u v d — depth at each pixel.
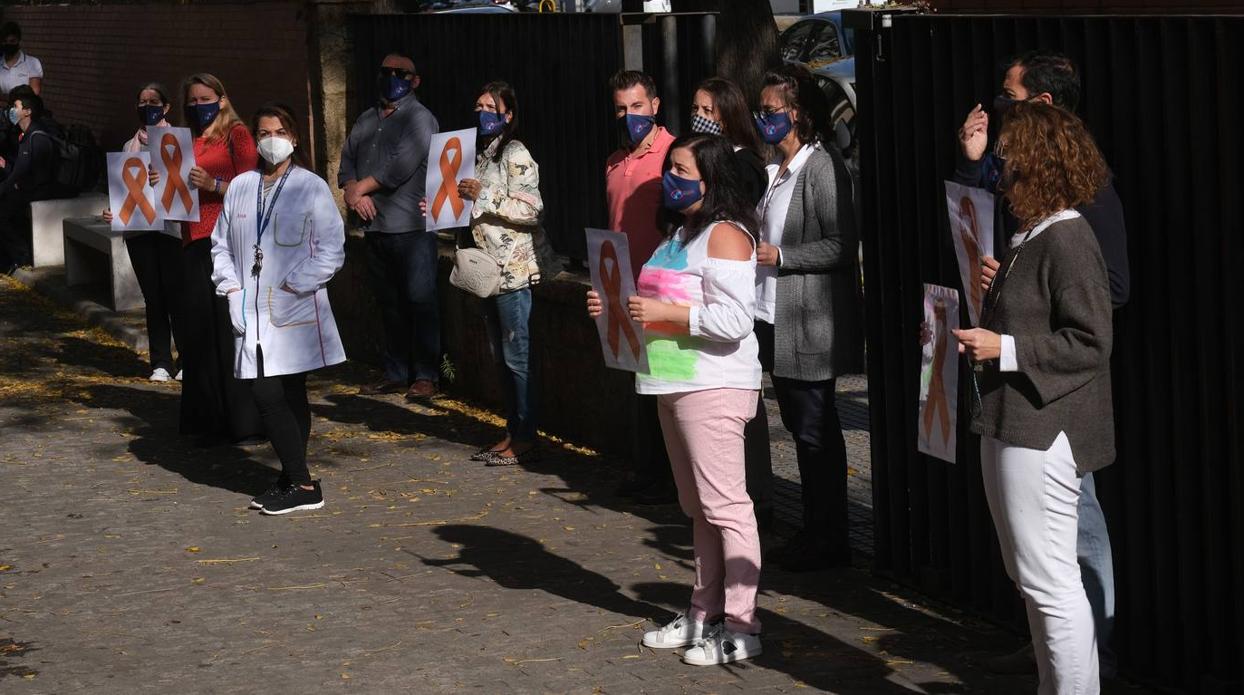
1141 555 4.96
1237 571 4.63
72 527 7.31
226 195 7.41
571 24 8.74
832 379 6.18
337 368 11.03
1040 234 4.30
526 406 8.29
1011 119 4.33
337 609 6.07
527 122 9.33
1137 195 4.82
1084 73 4.96
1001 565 5.59
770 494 6.80
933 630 5.64
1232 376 4.54
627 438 8.34
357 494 7.81
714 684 5.16
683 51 7.75
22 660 5.57
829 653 5.42
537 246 8.05
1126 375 4.91
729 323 5.05
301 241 7.27
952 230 4.70
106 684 5.31
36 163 14.87
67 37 18.88
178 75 14.76
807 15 17.97
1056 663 4.39
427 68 10.43
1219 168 4.54
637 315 5.07
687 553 6.70
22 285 14.51
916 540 6.04
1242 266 4.49
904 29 5.79
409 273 9.79
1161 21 4.65
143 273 10.52
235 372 7.42
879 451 6.19
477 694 5.13
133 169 8.85
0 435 9.18
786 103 6.09
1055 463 4.29
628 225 6.87
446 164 7.91
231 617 6.00
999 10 8.30
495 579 6.39
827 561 6.38
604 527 7.12
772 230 6.17
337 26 11.20
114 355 11.53
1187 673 4.85
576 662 5.41
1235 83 4.44
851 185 6.09
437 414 9.57
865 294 6.13
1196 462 4.75
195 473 8.29
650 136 6.88
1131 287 4.86
